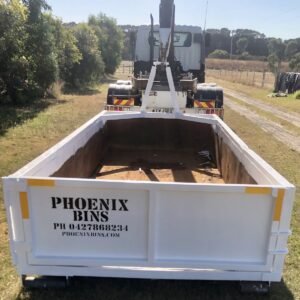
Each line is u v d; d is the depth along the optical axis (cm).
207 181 465
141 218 234
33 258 242
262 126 984
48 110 1086
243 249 239
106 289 267
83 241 241
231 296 262
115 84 796
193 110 704
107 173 482
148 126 564
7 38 1083
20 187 224
